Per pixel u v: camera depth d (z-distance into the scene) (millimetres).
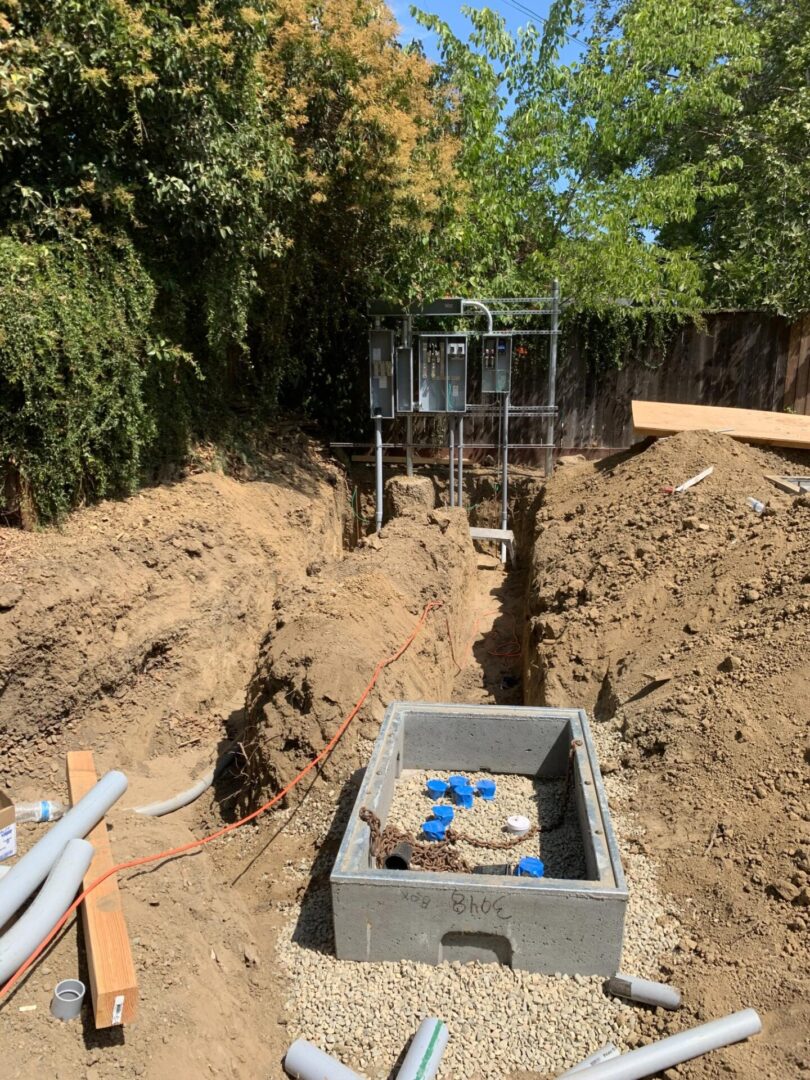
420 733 5223
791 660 4891
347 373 12375
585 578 7352
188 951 3482
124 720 5879
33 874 3383
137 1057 2918
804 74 16609
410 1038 3463
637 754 4949
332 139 9328
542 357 12867
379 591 6453
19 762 5203
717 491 7773
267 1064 3357
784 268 13891
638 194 14078
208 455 8672
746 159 16312
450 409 11078
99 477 6773
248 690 5910
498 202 13750
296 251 10023
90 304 6539
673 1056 3127
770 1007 3283
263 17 7566
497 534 11188
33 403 5953
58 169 6754
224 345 8617
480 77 14797
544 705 6020
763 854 3938
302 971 3795
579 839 4594
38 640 5250
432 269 10766
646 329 12758
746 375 12719
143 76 6527
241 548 7621
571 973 3666
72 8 6137
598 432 13078
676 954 3666
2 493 5988
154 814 5227
